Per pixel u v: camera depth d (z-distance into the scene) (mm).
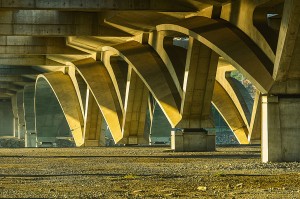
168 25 84375
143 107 109625
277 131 59719
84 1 78000
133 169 53312
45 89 155000
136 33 97438
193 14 82812
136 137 111500
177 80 88312
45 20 93438
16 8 77125
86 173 49250
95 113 126312
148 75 93250
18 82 173500
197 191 34406
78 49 114062
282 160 59688
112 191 34938
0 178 45250
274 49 65250
